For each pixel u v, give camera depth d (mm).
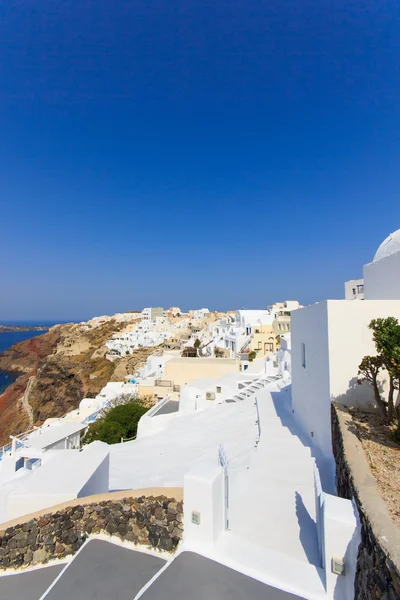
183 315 170250
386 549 3295
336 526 4465
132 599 5180
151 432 19422
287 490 7723
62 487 7777
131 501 6676
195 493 5691
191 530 5727
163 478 11477
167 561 5734
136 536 6500
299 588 4660
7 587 6148
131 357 87875
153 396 34594
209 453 13062
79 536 6875
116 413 27719
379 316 8625
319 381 9734
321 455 9289
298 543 5902
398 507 4262
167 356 59344
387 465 5512
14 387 100812
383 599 3252
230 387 23500
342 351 8688
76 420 33719
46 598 5324
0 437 75188
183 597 4574
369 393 8547
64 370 93125
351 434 6703
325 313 9016
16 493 7688
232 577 4918
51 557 6793
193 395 23719
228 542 5672
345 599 4352
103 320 165375
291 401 14570
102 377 87938
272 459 9445
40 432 21719
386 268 11180
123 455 15141
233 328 60938
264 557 5309
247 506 7152
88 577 5723
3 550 6727
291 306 78500
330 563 4500
